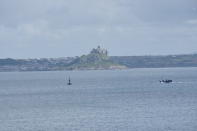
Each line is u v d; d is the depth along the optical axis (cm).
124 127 19700
